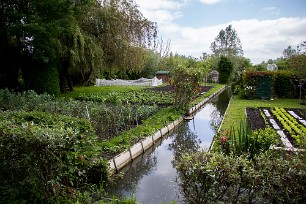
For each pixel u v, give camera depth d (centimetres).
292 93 2114
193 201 410
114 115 997
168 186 593
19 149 384
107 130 926
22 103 1144
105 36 2109
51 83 1834
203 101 2003
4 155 391
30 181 382
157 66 4547
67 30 1574
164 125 1085
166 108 1465
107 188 586
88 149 446
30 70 1809
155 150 897
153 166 739
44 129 395
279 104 1758
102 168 583
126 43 2159
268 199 384
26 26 1441
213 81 4544
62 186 416
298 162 385
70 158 390
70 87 2291
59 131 395
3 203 395
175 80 1430
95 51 1936
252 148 565
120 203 437
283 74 2111
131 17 2205
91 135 511
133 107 1227
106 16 2047
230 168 379
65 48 1739
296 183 372
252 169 379
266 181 374
